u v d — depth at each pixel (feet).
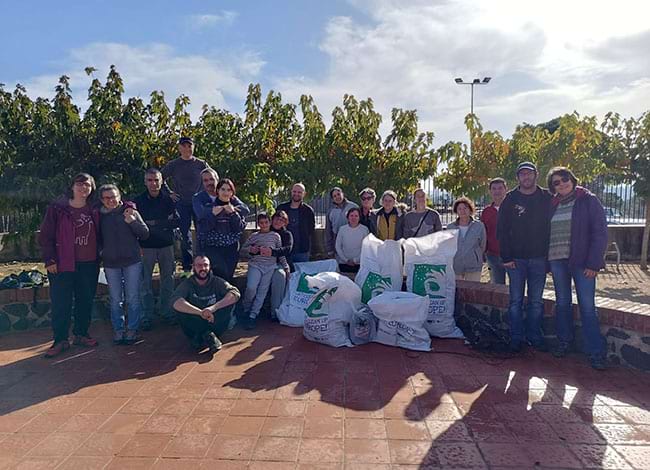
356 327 17.28
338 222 23.50
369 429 11.02
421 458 9.77
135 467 9.61
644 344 14.19
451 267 18.45
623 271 36.99
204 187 20.24
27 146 28.43
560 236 15.15
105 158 29.04
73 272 17.02
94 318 21.17
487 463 9.55
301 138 32.40
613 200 42.63
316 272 21.04
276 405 12.39
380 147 32.22
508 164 35.70
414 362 15.48
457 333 18.07
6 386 13.96
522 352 16.16
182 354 16.74
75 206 17.25
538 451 10.00
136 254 18.06
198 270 17.30
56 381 14.30
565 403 12.28
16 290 19.81
